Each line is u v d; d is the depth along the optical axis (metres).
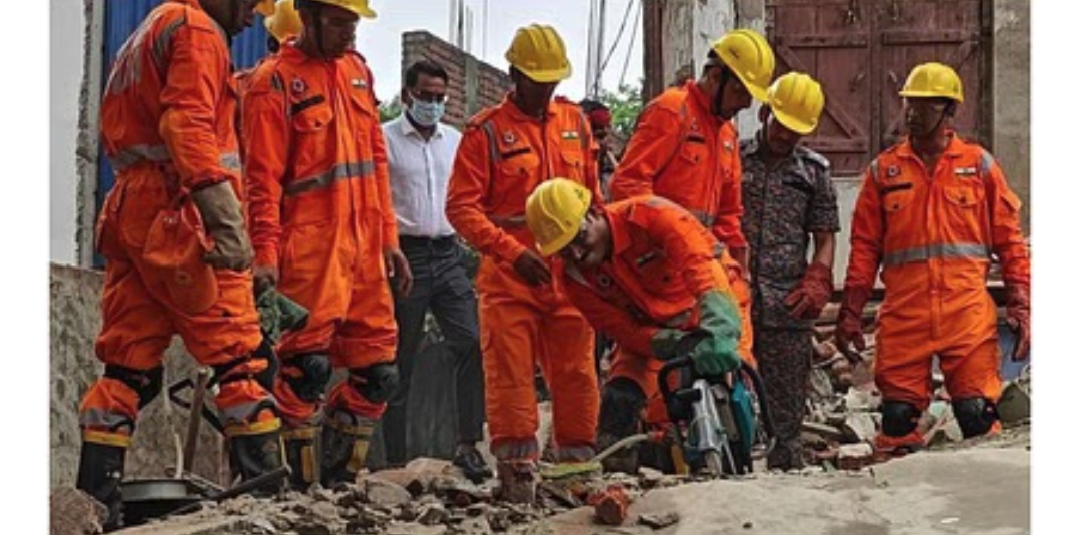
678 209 5.54
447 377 9.09
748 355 6.16
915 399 6.88
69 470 6.42
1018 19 11.65
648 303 5.69
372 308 6.04
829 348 9.91
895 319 6.89
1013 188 11.61
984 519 4.33
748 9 12.03
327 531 4.65
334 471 6.14
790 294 6.98
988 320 6.81
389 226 6.21
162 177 5.03
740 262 6.54
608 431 5.88
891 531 4.31
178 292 4.98
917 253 6.83
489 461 8.00
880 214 7.02
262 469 5.21
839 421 8.84
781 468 7.01
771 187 7.03
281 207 5.87
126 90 5.06
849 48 12.02
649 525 4.54
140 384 5.15
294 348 5.84
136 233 5.02
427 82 7.71
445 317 7.74
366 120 6.04
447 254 7.77
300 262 5.80
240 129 5.45
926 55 11.95
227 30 5.33
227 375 5.19
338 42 5.85
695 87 6.32
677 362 5.26
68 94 8.58
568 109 6.30
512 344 5.81
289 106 5.80
